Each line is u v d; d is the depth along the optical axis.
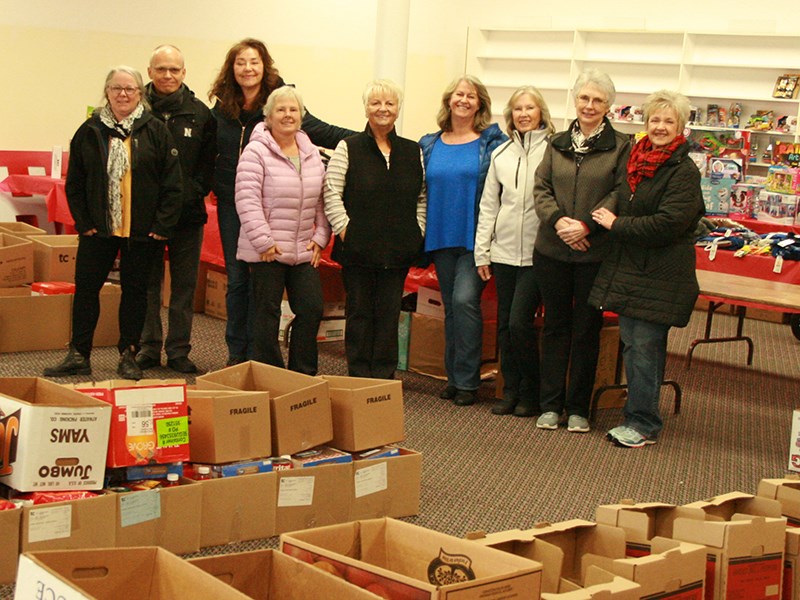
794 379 6.05
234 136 4.83
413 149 4.64
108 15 8.00
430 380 5.32
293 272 4.52
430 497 3.57
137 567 1.87
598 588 2.05
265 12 9.37
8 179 7.39
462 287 4.73
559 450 4.25
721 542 2.37
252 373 3.55
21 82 7.57
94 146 4.45
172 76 4.72
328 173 4.54
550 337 4.52
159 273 5.01
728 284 4.93
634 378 4.35
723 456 4.33
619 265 4.21
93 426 2.79
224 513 2.99
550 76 11.39
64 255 5.63
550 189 4.36
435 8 11.45
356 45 10.41
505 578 1.91
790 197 7.89
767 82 10.05
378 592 1.92
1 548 2.57
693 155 8.59
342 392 3.33
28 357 5.11
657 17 10.59
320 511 3.16
